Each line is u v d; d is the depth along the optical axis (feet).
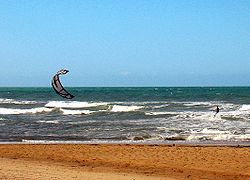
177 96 341.00
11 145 85.15
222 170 63.67
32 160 70.44
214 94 367.45
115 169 64.08
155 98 316.19
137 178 56.80
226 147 81.41
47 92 467.52
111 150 78.84
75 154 75.61
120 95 377.09
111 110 187.42
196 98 305.32
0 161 68.23
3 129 118.83
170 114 160.56
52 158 72.33
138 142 89.81
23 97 343.67
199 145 83.97
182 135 101.14
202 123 127.65
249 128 114.32
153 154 75.05
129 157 72.79
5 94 407.23
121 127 120.47
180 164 67.56
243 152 76.33
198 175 60.64
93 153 76.33
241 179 58.75
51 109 183.83
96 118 153.58
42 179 52.29
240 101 257.55
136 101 273.95
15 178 51.96
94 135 104.88
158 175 60.23
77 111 182.29
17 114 172.86
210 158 71.67
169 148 80.38
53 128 120.57
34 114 172.86
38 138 100.78
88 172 60.70
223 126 119.44
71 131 113.39
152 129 114.11
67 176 55.67
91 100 296.10
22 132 112.37
